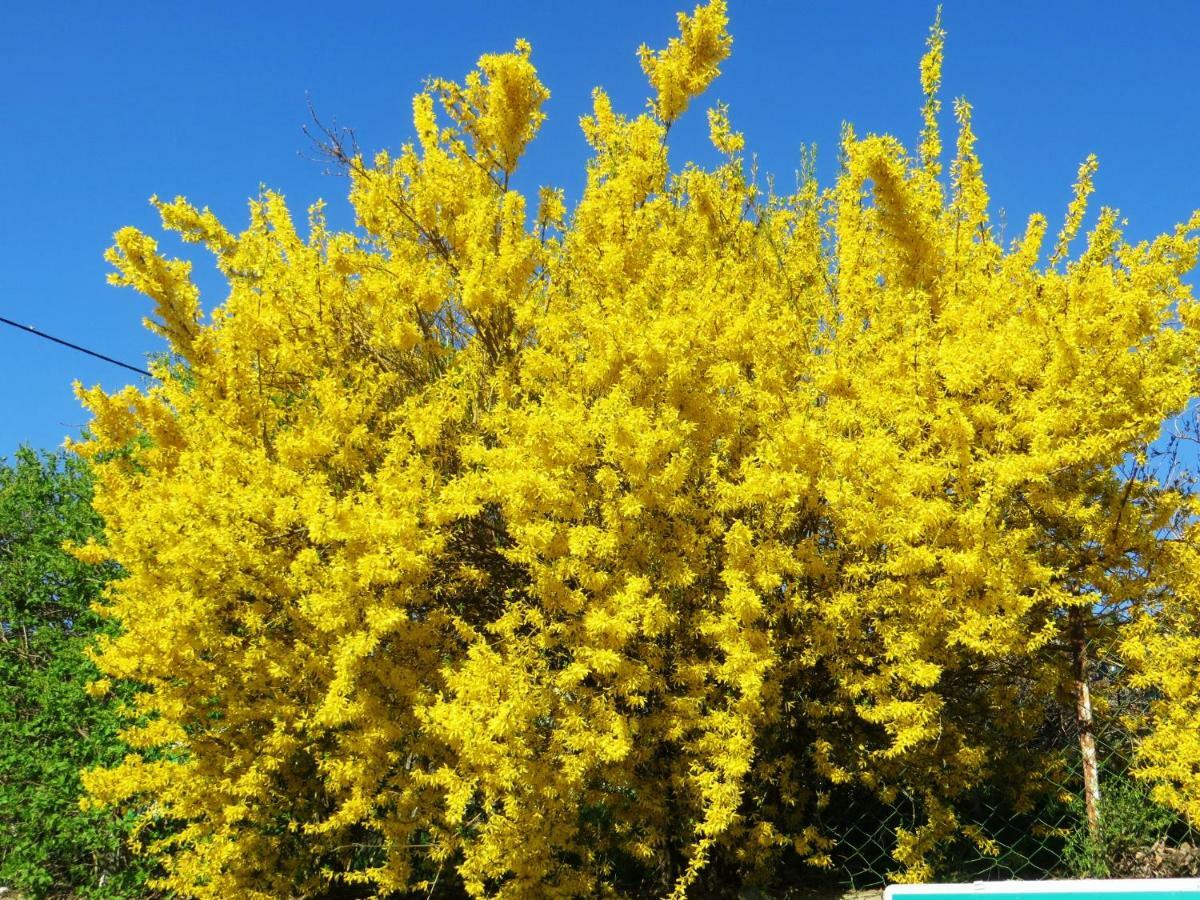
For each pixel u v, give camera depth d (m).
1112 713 4.95
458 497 4.05
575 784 4.05
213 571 4.26
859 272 5.36
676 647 4.36
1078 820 4.76
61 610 7.96
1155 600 4.76
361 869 5.34
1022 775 4.98
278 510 4.14
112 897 5.75
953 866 4.85
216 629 4.54
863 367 4.78
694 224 5.80
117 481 5.18
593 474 4.16
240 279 5.24
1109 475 4.82
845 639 4.32
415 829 4.37
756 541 4.28
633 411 3.90
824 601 4.24
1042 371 4.34
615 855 4.98
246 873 4.80
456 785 3.90
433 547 4.05
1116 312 4.39
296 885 5.16
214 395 5.03
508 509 4.04
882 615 4.35
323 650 4.42
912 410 4.23
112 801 4.72
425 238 5.71
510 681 3.70
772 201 6.30
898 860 4.62
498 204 5.46
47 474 8.56
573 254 5.48
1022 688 5.15
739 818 4.23
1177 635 4.53
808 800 5.00
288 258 5.41
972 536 3.98
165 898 5.89
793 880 4.99
